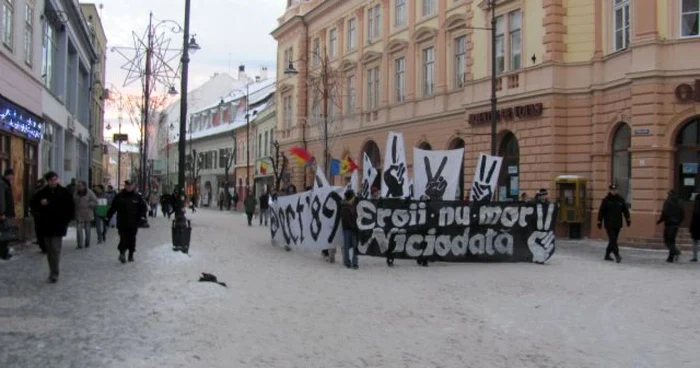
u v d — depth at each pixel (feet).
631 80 75.51
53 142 94.94
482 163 61.52
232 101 259.80
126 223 51.03
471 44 101.45
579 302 37.22
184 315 31.37
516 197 93.56
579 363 24.45
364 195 70.44
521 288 42.27
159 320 30.17
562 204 82.94
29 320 29.48
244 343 26.55
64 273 44.55
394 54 128.98
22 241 64.85
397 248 55.47
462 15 105.60
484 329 29.99
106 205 70.23
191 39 85.20
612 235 58.49
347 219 52.54
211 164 278.05
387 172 63.87
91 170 142.41
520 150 90.99
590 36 84.69
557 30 85.61
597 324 31.32
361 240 54.85
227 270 48.44
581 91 85.05
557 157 85.71
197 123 298.97
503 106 93.56
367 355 25.17
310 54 168.55
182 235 58.75
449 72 110.63
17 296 35.40
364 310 34.12
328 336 28.17
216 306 33.88
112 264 49.98
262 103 229.66
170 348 25.34
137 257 54.65
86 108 136.26
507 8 93.97
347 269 51.90
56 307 32.58
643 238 72.74
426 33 116.78
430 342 27.43
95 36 153.99
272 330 28.99
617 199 58.75
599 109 82.69
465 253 57.00
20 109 67.82
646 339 28.40
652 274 49.93
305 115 170.09
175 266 49.42
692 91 71.87
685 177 73.51
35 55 76.28
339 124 149.89
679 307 35.96
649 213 73.15
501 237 57.52
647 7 74.18
